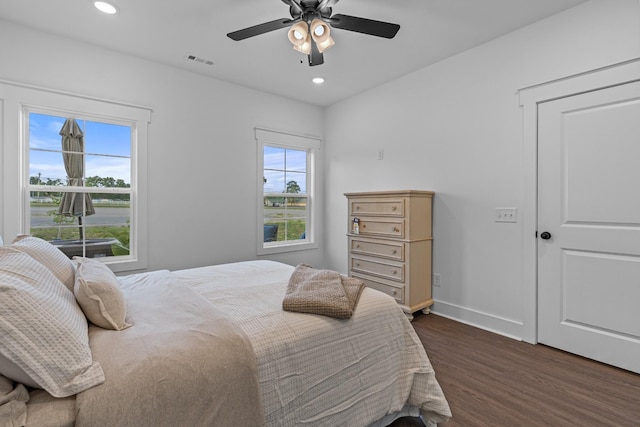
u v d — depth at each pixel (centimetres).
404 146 349
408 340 166
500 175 270
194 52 295
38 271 115
